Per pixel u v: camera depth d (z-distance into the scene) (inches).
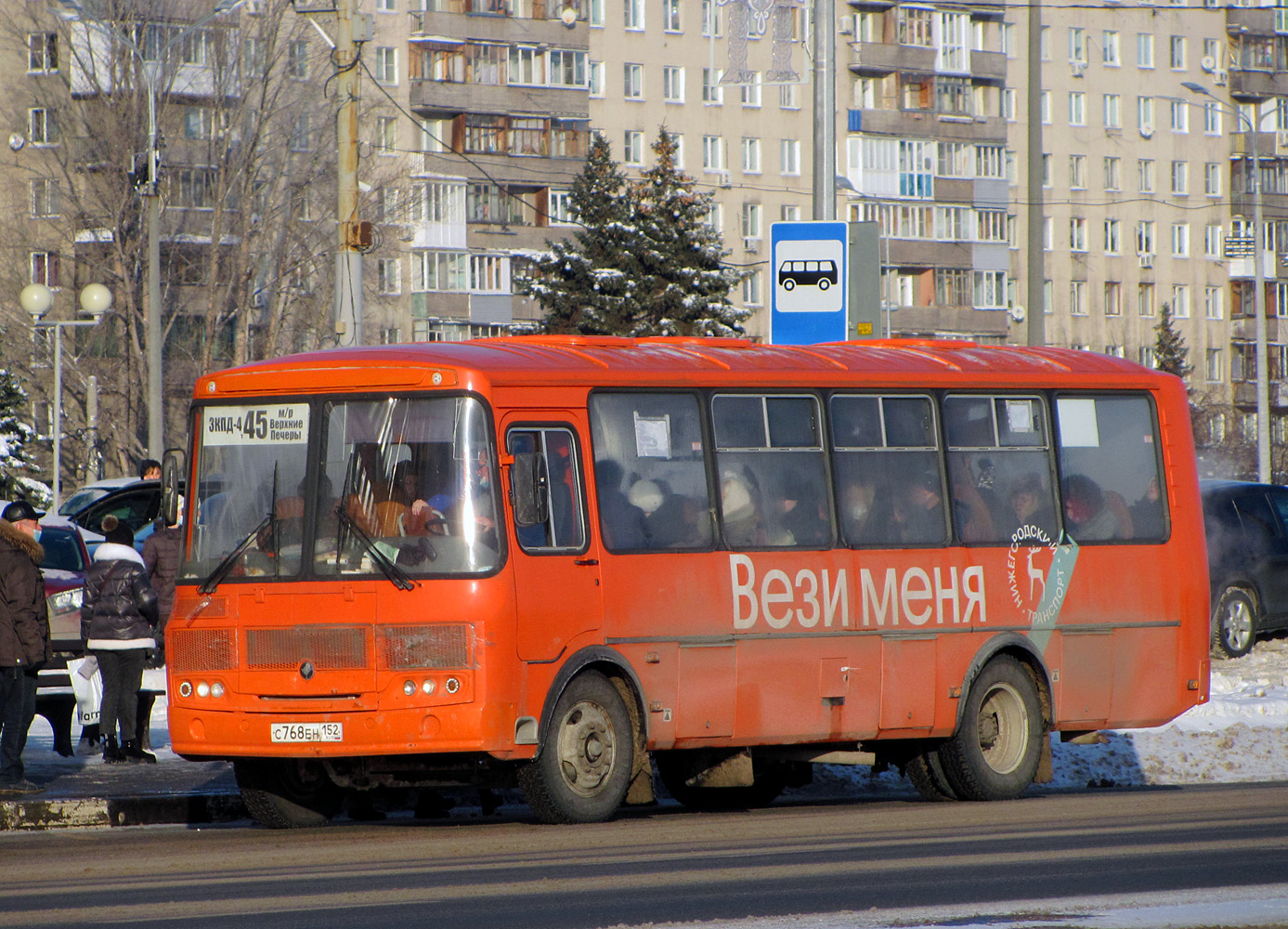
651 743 1263.5
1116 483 1550.2
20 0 6579.7
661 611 1270.9
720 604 1304.1
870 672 1380.4
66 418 6343.5
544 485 1210.6
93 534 2571.4
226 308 6181.1
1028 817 1277.1
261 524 1230.3
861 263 2086.6
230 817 1350.9
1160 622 1551.4
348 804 1378.0
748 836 1159.6
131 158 5964.6
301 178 6235.2
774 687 1327.5
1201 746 1702.8
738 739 1309.1
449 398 1204.5
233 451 1254.3
